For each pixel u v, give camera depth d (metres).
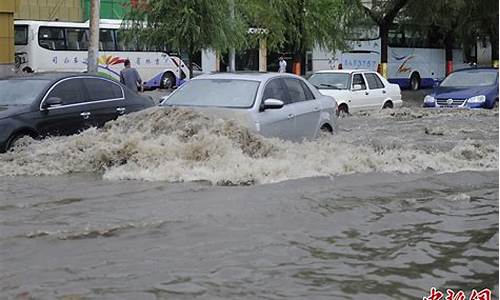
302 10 31.70
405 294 5.62
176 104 12.25
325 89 21.58
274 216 7.92
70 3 41.88
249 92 12.09
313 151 11.53
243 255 6.54
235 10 24.69
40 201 8.70
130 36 24.19
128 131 11.55
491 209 8.51
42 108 12.34
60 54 34.53
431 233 7.41
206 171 10.18
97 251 6.64
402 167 11.11
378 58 42.50
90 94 13.41
